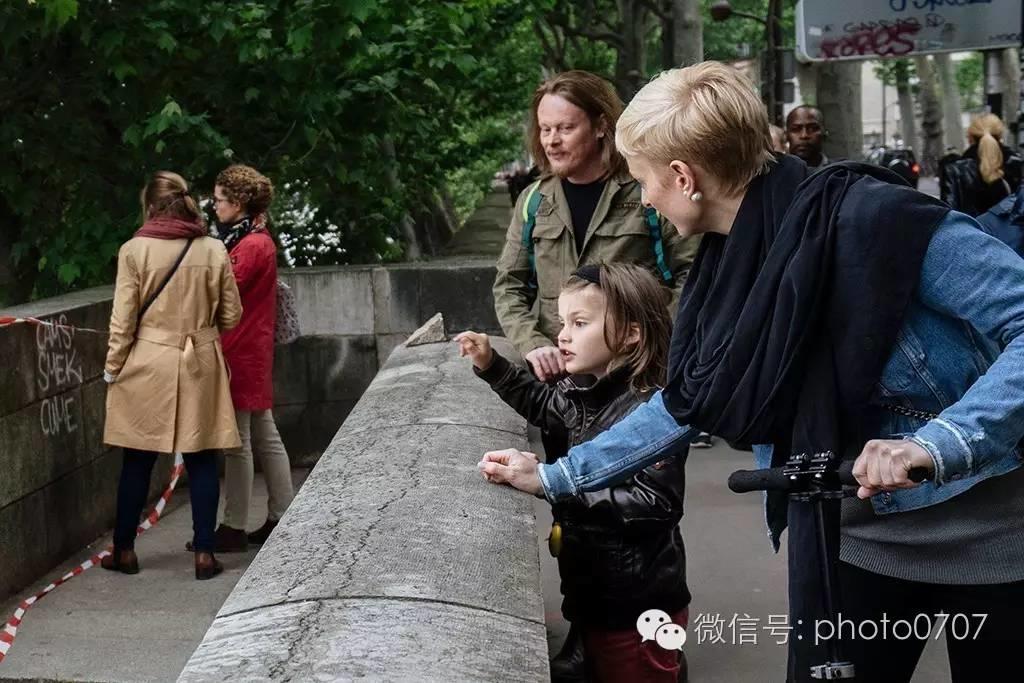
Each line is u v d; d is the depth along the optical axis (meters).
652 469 2.98
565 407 3.23
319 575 2.29
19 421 5.87
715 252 2.30
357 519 2.63
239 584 2.32
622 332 3.07
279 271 8.29
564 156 3.93
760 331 2.12
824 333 2.11
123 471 6.15
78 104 8.66
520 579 2.38
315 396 8.33
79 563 6.32
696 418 2.21
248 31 8.47
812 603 2.20
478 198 25.28
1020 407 1.95
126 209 8.84
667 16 22.53
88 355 6.68
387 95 9.20
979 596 2.23
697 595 5.20
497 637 2.09
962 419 1.96
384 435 3.54
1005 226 4.81
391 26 8.80
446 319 8.23
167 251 6.06
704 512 6.46
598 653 3.16
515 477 2.89
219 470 8.18
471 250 15.27
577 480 2.60
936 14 10.54
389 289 8.26
